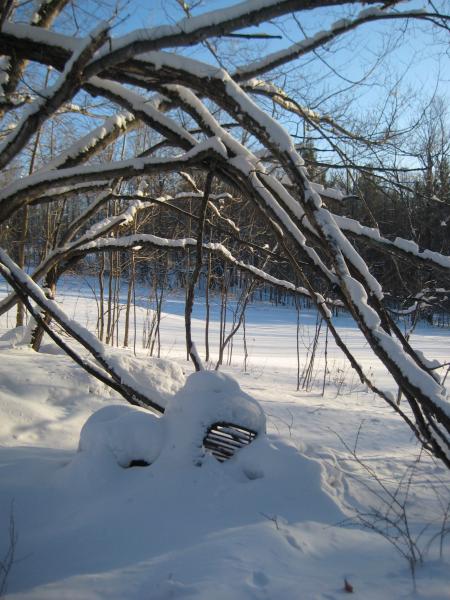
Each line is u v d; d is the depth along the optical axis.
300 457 3.49
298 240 3.30
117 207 11.23
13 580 2.48
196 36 2.75
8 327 16.17
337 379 11.80
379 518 3.27
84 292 25.02
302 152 4.16
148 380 6.01
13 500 3.34
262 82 4.33
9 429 4.87
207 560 2.50
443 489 4.11
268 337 20.48
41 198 4.48
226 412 3.55
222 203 7.37
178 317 24.03
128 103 3.63
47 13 4.56
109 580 2.38
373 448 5.59
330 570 2.52
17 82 4.14
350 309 2.97
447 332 25.02
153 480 3.32
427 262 4.09
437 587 2.39
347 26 3.15
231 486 3.28
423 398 2.41
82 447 3.71
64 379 6.00
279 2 2.66
